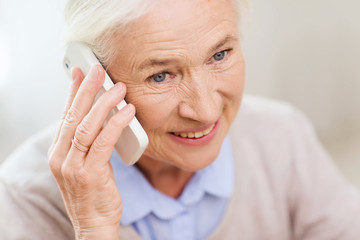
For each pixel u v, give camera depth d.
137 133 0.79
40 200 0.99
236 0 0.77
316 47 2.69
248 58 2.57
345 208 1.18
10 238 0.98
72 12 0.76
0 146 2.03
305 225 1.21
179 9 0.70
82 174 0.81
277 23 2.57
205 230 1.10
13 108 1.97
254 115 1.18
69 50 0.83
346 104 2.88
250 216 1.15
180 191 1.06
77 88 0.84
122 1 0.69
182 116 0.80
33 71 1.93
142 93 0.78
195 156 0.88
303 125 1.23
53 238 1.00
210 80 0.79
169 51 0.71
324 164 1.21
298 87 2.75
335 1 2.61
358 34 2.70
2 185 1.03
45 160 1.04
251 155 1.14
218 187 1.06
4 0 1.82
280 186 1.17
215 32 0.73
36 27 1.86
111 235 0.87
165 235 1.05
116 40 0.73
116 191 0.86
